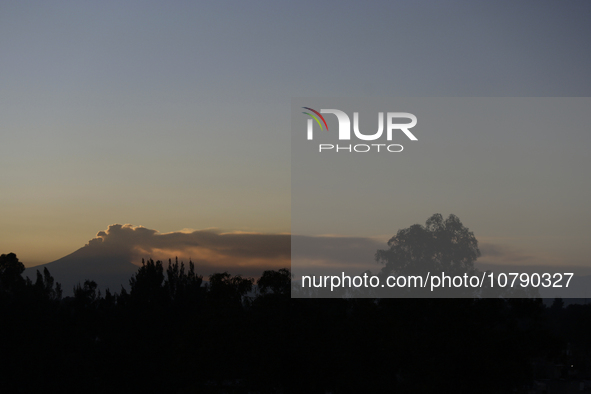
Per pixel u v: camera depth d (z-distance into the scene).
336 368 29.53
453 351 32.84
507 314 36.00
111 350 52.81
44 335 52.03
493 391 33.81
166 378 51.34
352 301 35.19
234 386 34.00
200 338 32.34
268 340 29.84
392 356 30.97
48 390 48.75
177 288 62.16
